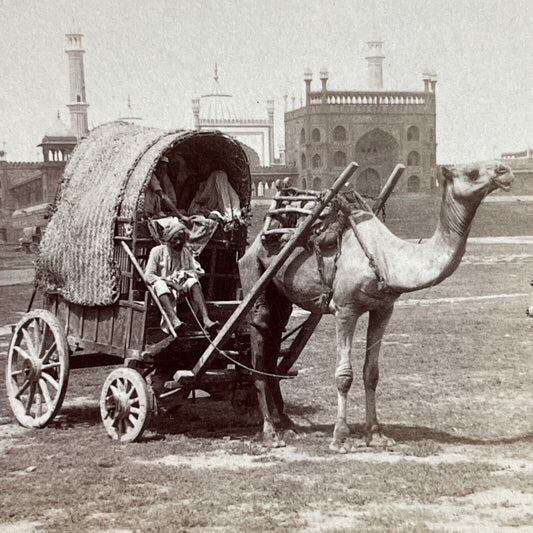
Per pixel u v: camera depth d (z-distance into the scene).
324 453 9.16
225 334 9.80
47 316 11.07
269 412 10.02
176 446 9.57
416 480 7.95
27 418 11.05
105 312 10.80
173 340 9.88
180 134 10.80
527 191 72.12
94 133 12.09
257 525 6.80
